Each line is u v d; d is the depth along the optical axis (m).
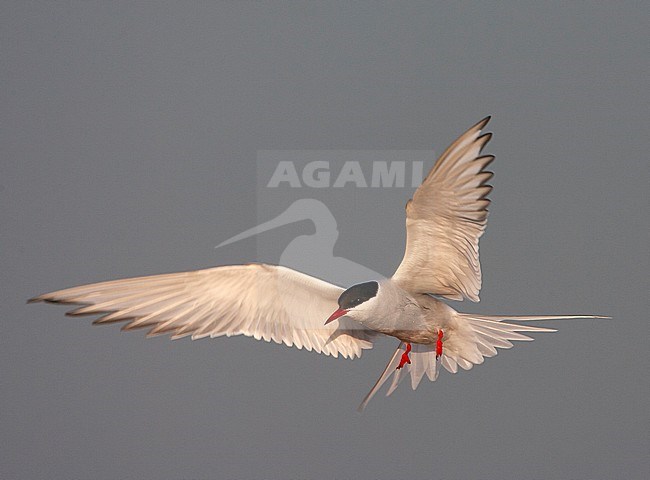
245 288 5.14
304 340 5.28
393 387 5.63
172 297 5.06
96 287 4.90
